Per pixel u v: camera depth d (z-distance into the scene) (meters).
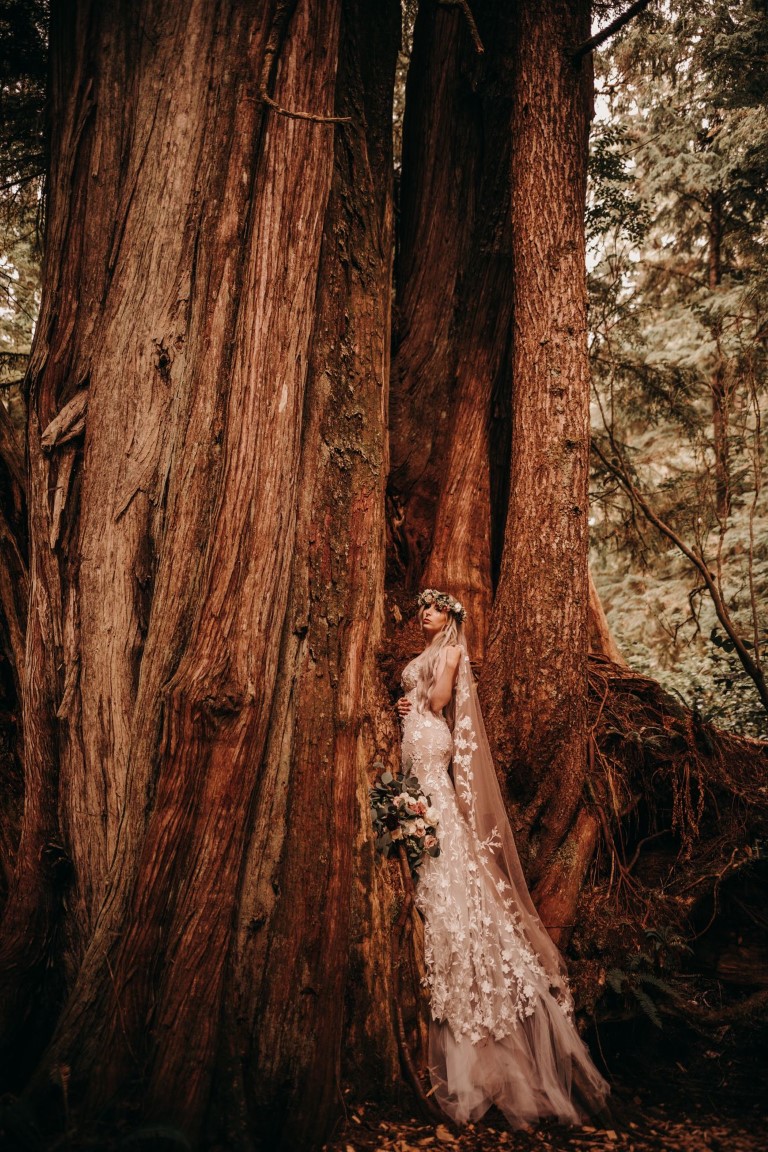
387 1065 3.77
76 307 4.43
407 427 5.73
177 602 3.94
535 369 4.59
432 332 5.81
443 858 4.17
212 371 4.07
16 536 4.84
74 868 3.98
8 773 4.54
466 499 5.46
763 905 4.75
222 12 4.38
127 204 4.39
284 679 4.00
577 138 4.70
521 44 4.72
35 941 3.88
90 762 4.04
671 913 4.56
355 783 4.15
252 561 3.87
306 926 3.72
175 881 3.60
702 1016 4.27
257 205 4.16
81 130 4.52
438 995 3.91
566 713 4.45
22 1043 3.68
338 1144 3.42
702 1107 3.85
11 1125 3.14
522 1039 3.88
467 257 5.84
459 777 4.34
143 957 3.53
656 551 9.66
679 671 9.21
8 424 5.07
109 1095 3.31
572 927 4.39
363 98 5.04
